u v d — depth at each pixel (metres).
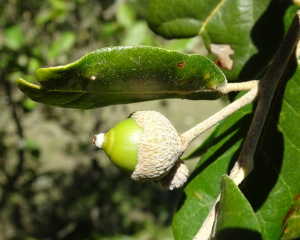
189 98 0.06
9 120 0.31
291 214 0.06
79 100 0.05
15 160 0.35
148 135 0.06
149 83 0.05
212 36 0.07
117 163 0.06
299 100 0.06
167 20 0.08
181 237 0.06
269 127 0.06
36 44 0.26
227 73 0.07
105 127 0.35
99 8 0.24
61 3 0.20
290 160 0.06
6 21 0.22
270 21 0.07
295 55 0.06
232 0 0.07
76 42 0.25
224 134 0.06
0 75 0.23
